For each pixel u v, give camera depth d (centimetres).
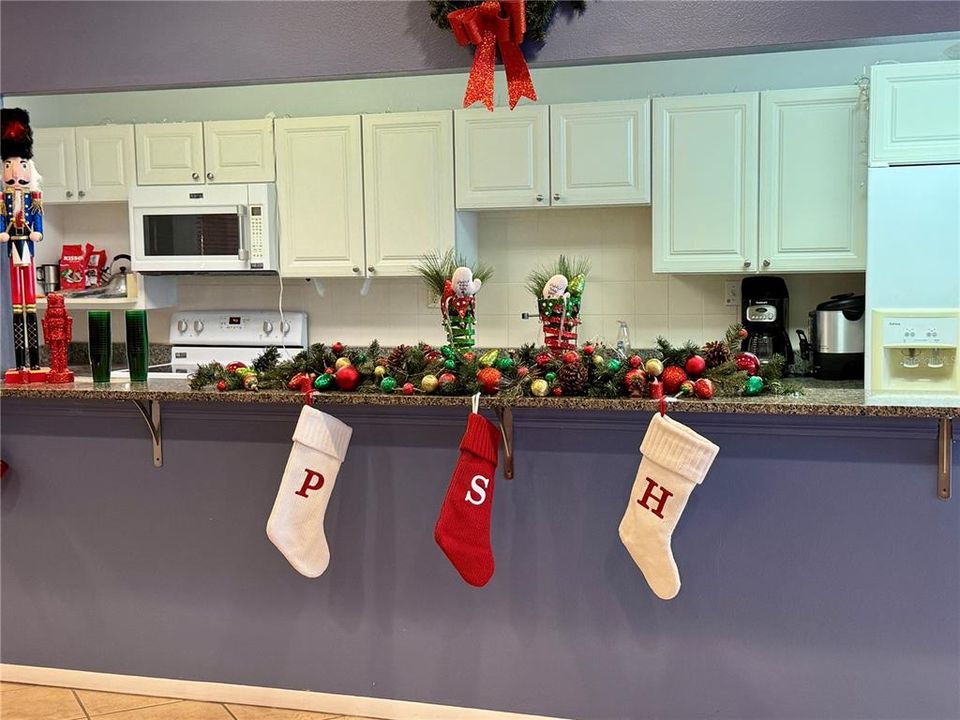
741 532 244
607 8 268
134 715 272
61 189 444
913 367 331
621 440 249
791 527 241
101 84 301
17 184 289
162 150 434
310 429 243
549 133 397
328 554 250
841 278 408
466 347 261
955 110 322
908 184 323
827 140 371
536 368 247
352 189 419
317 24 286
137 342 291
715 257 385
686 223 387
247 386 257
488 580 237
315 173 423
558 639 257
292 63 289
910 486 234
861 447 236
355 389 252
